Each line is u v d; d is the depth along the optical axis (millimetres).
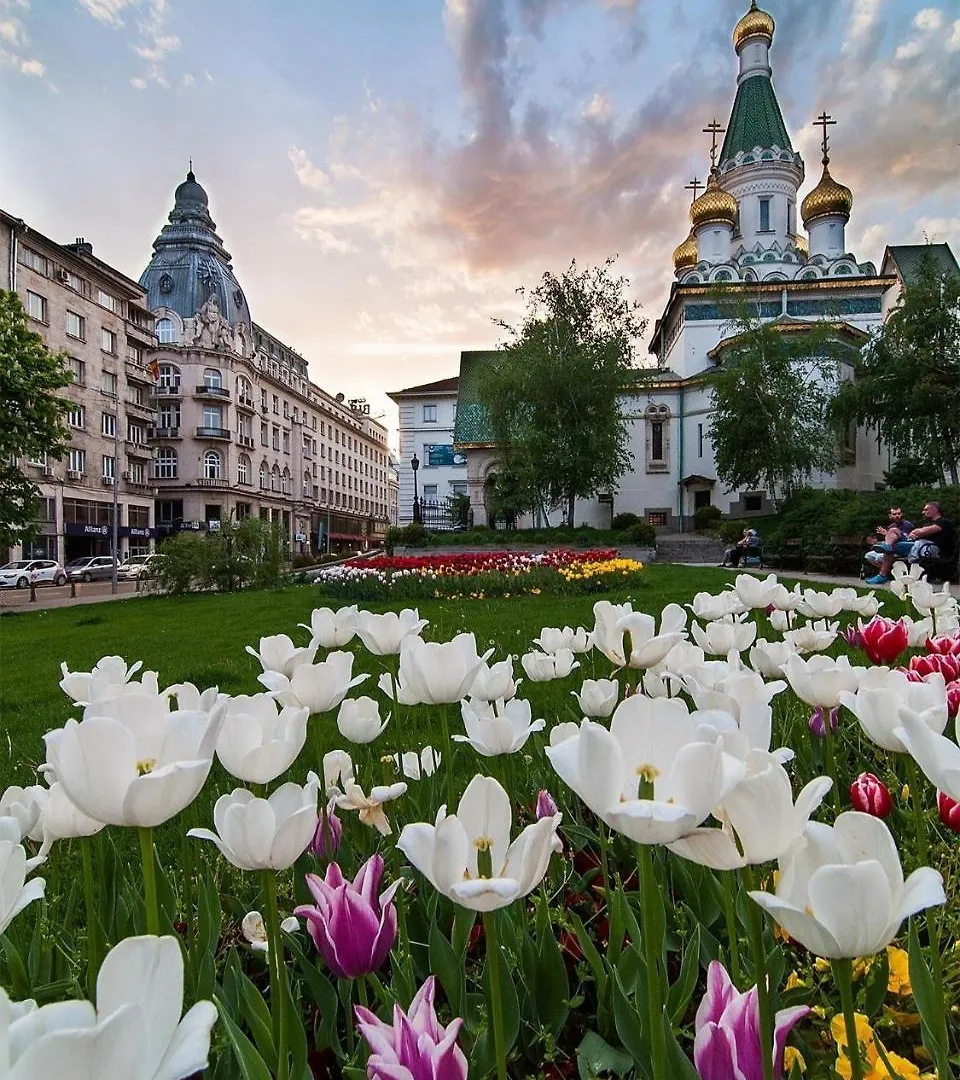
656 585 13891
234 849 920
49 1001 1164
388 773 1985
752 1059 764
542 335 30156
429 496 43719
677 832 655
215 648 8055
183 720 882
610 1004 1173
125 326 45719
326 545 71188
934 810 1720
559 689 3713
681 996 1094
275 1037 1050
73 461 40844
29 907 1671
